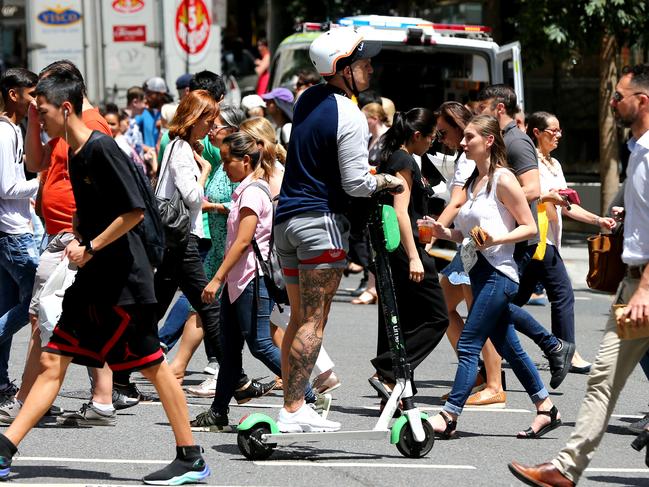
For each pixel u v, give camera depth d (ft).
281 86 184.24
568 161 248.73
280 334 94.07
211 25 201.87
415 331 89.10
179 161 92.17
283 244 75.56
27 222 89.04
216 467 73.56
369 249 79.30
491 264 81.35
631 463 78.18
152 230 69.41
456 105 91.40
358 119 73.56
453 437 83.46
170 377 69.41
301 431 75.56
